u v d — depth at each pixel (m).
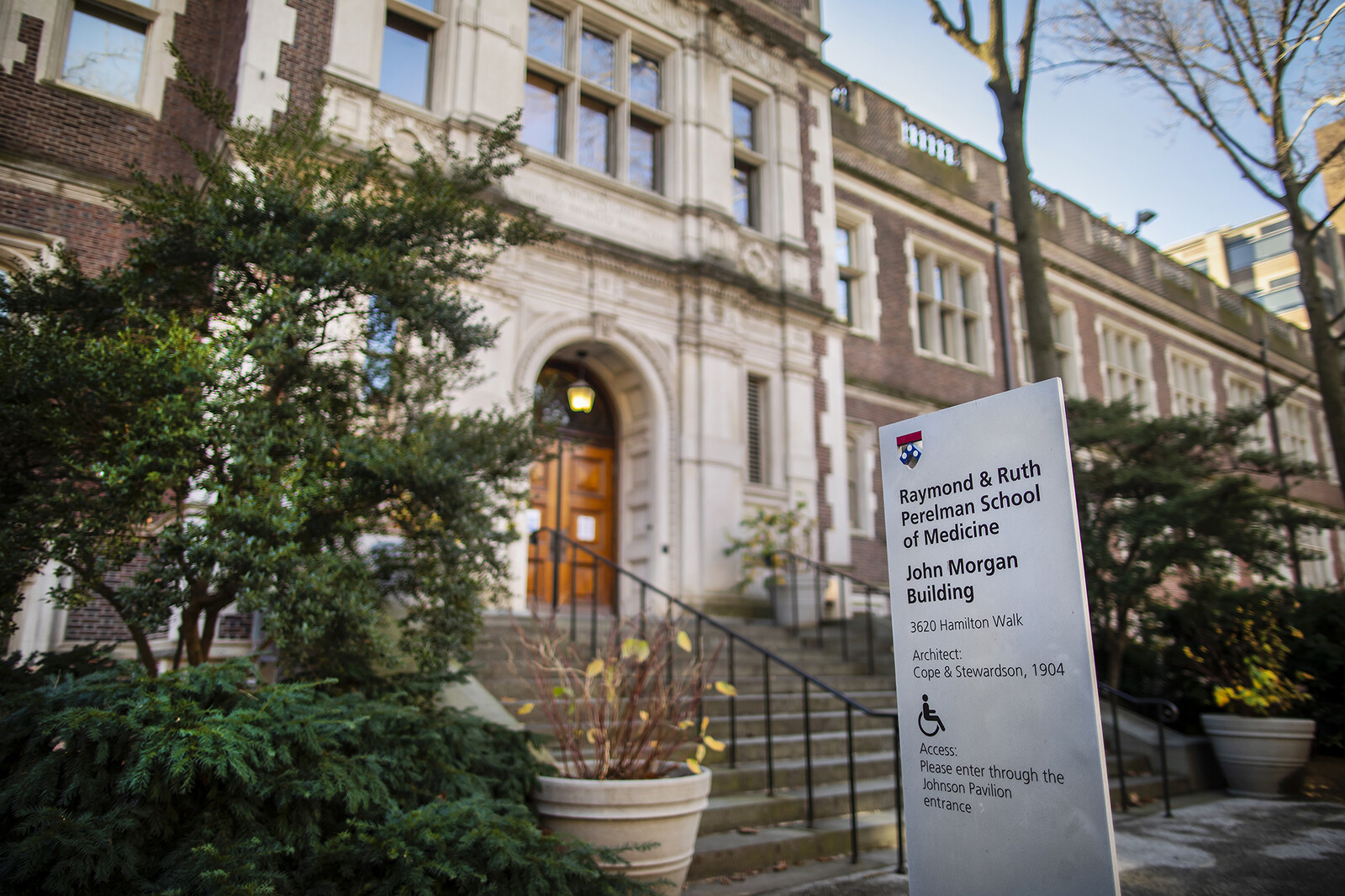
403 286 4.82
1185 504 8.59
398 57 9.27
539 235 5.62
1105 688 7.19
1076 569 2.97
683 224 11.00
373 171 5.15
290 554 4.24
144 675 3.54
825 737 6.86
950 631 3.28
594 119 10.82
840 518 11.84
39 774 3.01
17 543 3.95
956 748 3.18
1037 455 3.13
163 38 8.52
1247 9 8.73
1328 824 6.18
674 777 4.57
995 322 16.50
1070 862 2.82
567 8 10.61
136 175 4.88
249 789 3.23
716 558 10.30
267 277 4.66
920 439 3.50
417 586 5.24
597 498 10.64
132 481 4.03
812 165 12.84
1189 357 22.16
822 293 12.42
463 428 5.36
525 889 3.47
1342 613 8.73
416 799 4.04
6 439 4.12
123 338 4.20
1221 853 5.38
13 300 4.54
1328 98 8.62
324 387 4.96
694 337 10.74
